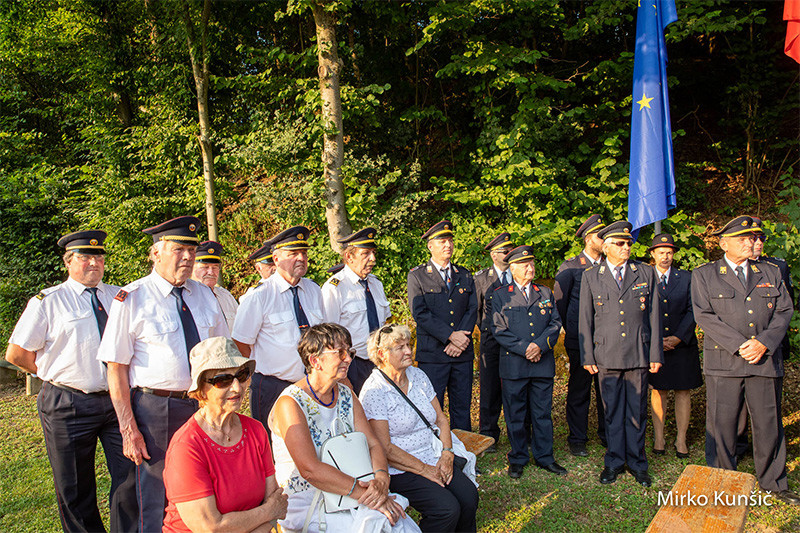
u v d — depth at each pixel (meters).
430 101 9.77
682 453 4.78
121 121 10.20
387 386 3.41
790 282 4.75
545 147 8.35
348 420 2.95
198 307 3.40
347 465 2.74
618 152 7.92
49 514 4.04
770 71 9.04
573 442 5.03
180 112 9.24
